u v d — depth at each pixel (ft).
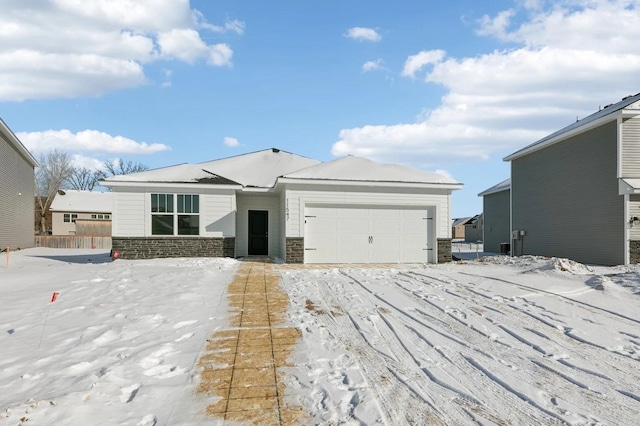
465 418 10.57
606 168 46.73
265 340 16.66
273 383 12.48
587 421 10.58
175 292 24.94
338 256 45.68
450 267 40.19
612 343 16.89
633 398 12.00
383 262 46.26
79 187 184.03
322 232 45.52
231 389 12.01
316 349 15.65
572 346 16.57
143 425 9.87
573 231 52.19
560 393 12.27
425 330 18.52
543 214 58.29
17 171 75.97
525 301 23.97
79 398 11.02
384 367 14.07
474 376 13.50
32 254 68.39
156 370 13.42
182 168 51.34
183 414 10.43
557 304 23.11
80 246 96.99
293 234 44.88
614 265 45.24
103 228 120.06
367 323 19.40
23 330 17.47
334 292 26.53
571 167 52.60
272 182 59.26
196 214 47.62
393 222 46.83
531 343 16.87
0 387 11.84
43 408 10.37
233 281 30.30
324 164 50.88
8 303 22.33
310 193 45.37
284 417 10.36
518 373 13.80
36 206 151.53
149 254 46.29
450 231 47.50
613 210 45.68
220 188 47.65
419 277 32.50
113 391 11.67
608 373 13.88
